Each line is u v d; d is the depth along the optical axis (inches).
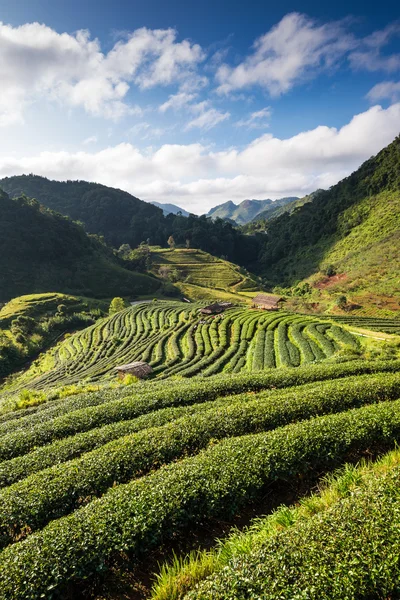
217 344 2687.0
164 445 626.5
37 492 513.7
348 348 1795.0
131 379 1520.7
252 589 273.9
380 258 5447.8
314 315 3253.0
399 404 693.9
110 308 5103.3
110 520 406.0
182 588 319.3
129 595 364.2
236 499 449.1
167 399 962.7
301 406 768.3
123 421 813.9
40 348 4065.0
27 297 5290.4
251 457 515.5
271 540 327.9
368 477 449.4
